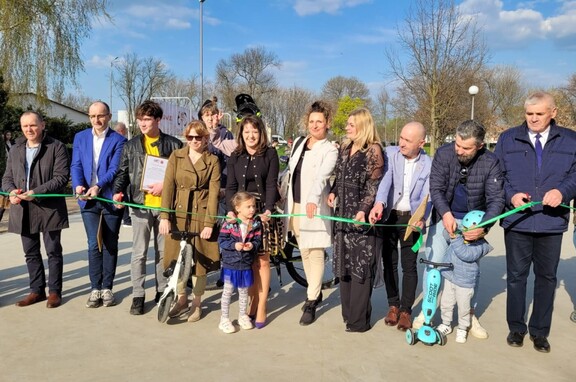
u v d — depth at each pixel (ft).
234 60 145.38
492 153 11.78
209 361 11.03
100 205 14.43
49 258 14.53
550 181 11.15
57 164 14.39
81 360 11.02
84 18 51.90
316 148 13.69
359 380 10.21
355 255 12.63
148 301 15.19
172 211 13.24
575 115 118.11
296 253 18.37
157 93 145.69
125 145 14.40
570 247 23.98
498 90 125.80
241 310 13.11
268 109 155.02
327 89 175.42
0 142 40.73
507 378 10.39
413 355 11.50
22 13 47.34
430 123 67.05
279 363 10.98
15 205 14.24
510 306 12.12
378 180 12.59
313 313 13.71
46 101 51.90
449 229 11.38
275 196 13.42
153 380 10.11
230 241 12.60
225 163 16.84
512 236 11.83
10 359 11.03
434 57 63.93
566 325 13.69
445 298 12.46
